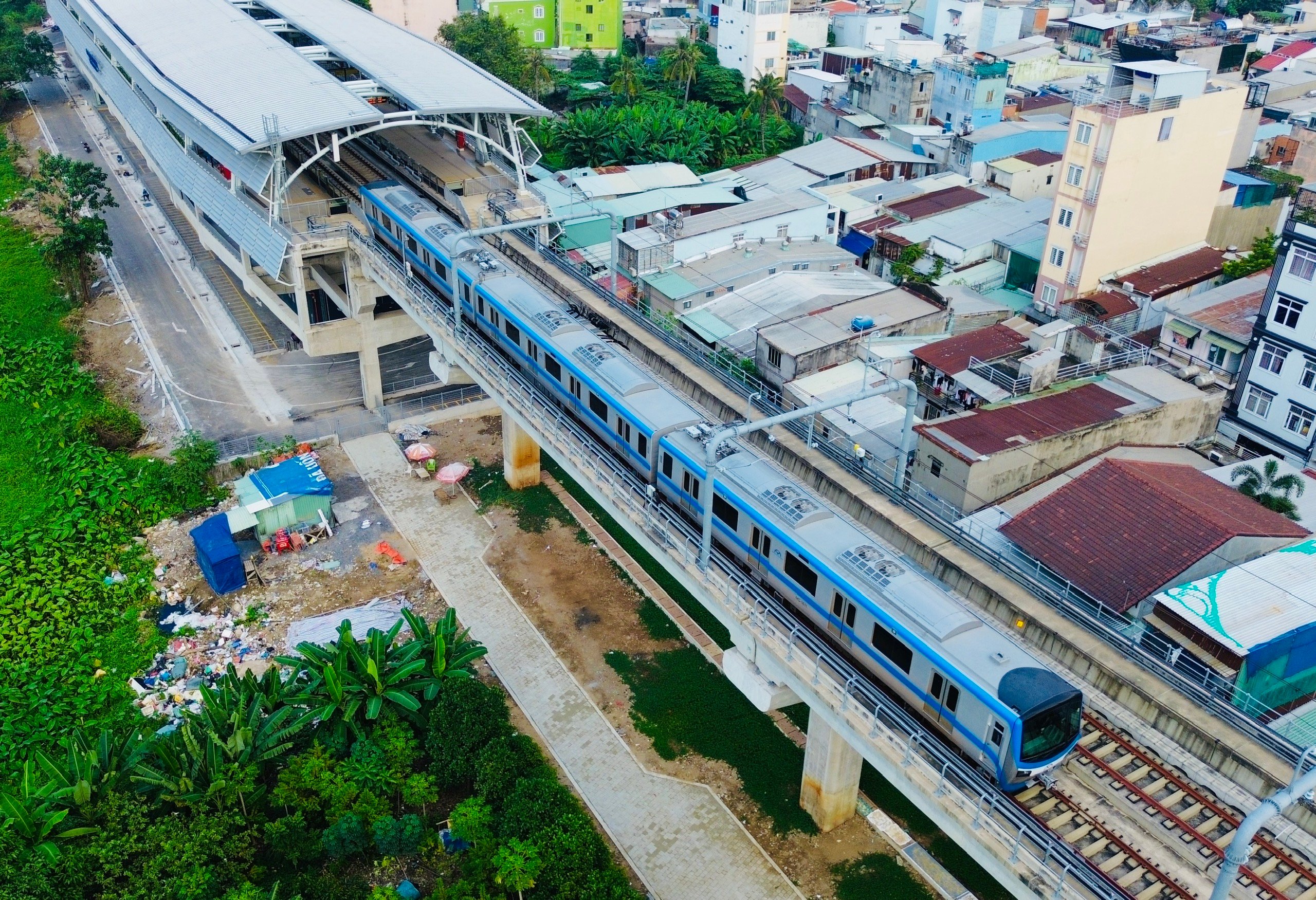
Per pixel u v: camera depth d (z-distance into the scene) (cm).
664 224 6500
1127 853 2630
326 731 3775
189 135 6819
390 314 6122
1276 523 3750
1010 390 4859
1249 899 2484
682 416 4006
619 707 4225
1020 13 13088
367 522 5338
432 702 3894
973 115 9656
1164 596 3362
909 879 3519
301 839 3400
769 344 5262
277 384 6506
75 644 4519
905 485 4416
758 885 3509
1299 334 4922
